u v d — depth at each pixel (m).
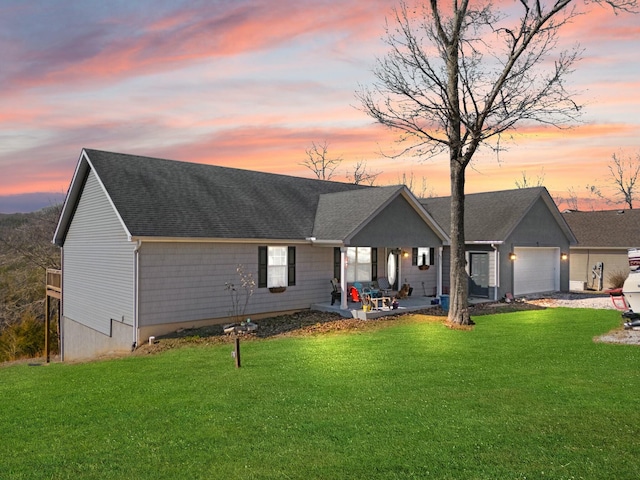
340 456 5.29
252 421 6.46
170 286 14.53
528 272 24.66
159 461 5.30
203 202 16.66
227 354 11.30
